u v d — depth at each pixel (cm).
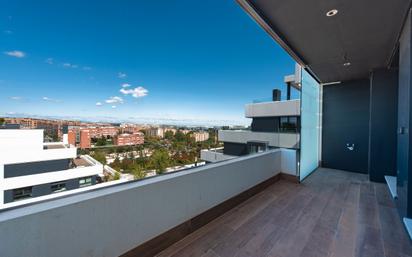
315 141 526
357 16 222
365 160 478
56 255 116
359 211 265
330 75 463
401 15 219
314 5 205
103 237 139
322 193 334
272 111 436
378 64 382
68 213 121
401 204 250
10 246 100
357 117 493
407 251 181
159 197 175
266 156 358
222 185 250
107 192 142
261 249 181
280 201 296
